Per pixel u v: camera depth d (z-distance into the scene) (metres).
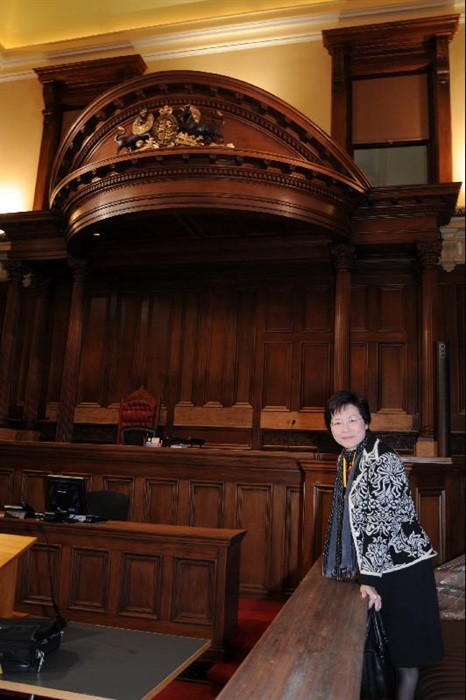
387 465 2.35
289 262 7.29
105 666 2.65
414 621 2.24
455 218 7.29
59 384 8.30
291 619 2.07
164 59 8.70
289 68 8.23
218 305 8.04
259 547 5.45
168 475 5.80
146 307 8.26
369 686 2.31
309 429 7.38
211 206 5.94
